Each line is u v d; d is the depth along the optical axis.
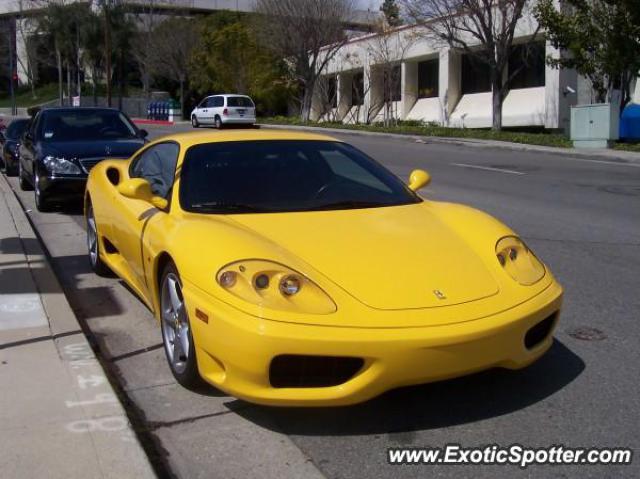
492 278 3.91
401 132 29.34
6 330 5.09
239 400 4.11
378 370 3.42
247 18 44.19
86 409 3.85
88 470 3.24
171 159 5.19
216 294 3.63
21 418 3.74
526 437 3.66
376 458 3.48
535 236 8.59
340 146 5.44
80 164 10.09
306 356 3.42
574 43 21.72
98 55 48.50
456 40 26.66
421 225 4.39
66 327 5.16
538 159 18.88
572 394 4.12
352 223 4.34
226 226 4.11
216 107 35.47
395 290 3.65
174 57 46.69
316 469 3.39
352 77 41.19
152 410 4.02
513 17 25.50
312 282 3.61
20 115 52.72
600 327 5.23
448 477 3.31
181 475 3.36
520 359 3.77
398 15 34.19
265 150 5.12
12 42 58.81
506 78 30.81
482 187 13.30
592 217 9.90
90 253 7.04
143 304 6.00
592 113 20.91
